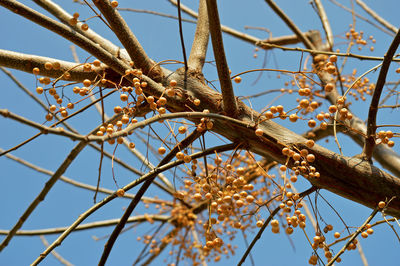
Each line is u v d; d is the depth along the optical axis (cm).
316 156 155
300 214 148
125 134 131
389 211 156
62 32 151
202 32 175
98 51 153
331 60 160
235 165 208
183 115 141
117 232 159
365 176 155
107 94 159
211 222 153
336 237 155
